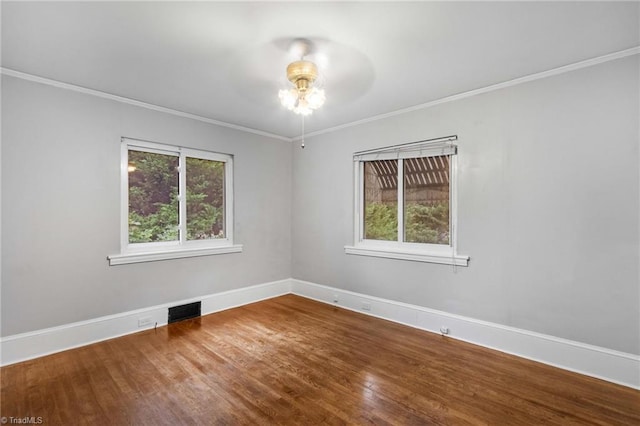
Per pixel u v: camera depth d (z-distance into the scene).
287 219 4.43
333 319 3.36
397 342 2.76
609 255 2.14
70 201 2.62
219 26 1.78
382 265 3.40
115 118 2.87
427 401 1.91
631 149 2.06
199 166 3.56
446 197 3.02
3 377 2.15
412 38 1.91
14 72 2.34
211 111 3.29
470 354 2.53
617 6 1.59
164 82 2.56
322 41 1.94
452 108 2.87
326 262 3.99
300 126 3.86
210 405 1.86
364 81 2.54
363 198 3.69
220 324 3.20
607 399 1.92
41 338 2.46
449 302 2.90
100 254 2.78
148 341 2.76
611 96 2.12
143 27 1.79
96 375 2.19
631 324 2.06
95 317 2.75
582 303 2.24
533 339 2.44
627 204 2.08
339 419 1.75
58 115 2.56
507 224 2.57
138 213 3.09
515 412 1.80
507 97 2.56
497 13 1.66
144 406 1.85
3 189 2.32
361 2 1.56
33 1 1.53
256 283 4.04
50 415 1.77
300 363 2.38
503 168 2.59
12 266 2.36
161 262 3.17
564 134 2.30
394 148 3.30
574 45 1.99
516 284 2.53
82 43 1.96
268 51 2.06
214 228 3.70
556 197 2.34
